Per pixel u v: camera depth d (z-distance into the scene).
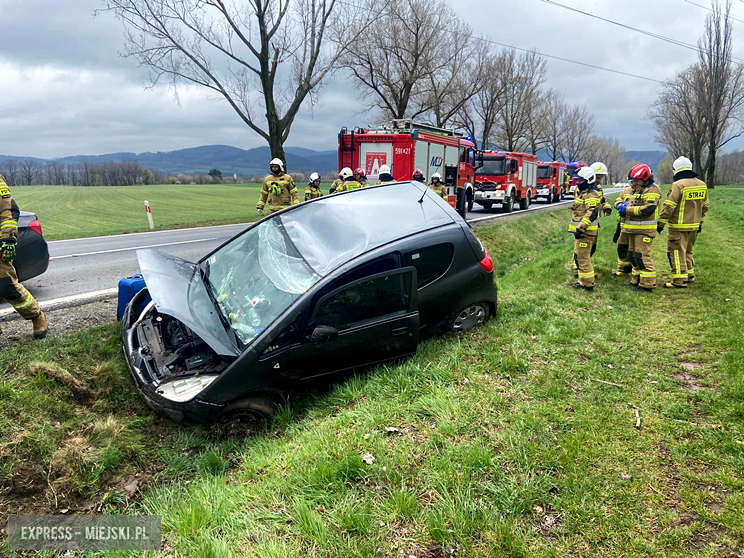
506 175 21.38
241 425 3.99
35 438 3.46
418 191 5.25
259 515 2.75
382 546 2.45
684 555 2.31
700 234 12.73
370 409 3.75
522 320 5.59
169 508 3.03
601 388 3.98
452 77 28.41
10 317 5.77
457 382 4.11
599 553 2.36
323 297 3.92
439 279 4.75
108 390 4.30
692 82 36.97
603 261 9.20
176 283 4.30
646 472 2.90
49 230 18.19
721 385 3.92
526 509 2.65
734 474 2.84
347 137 14.30
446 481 2.85
